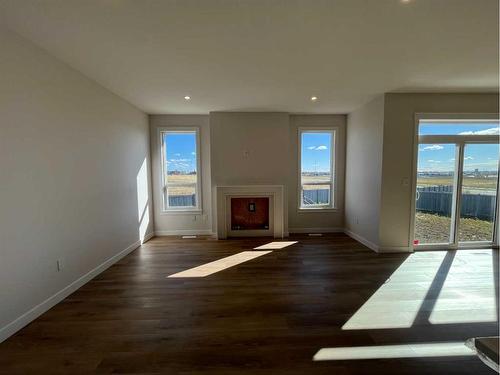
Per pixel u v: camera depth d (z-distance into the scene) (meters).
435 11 1.90
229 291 2.83
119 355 1.84
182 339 2.02
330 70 3.00
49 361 1.79
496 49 2.49
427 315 2.34
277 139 5.12
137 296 2.73
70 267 2.80
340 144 5.34
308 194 5.51
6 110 2.06
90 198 3.19
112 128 3.74
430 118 3.93
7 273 2.05
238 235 5.28
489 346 0.79
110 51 2.49
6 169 2.05
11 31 2.10
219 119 5.03
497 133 4.13
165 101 4.23
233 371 1.69
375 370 1.71
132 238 4.36
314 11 1.90
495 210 4.27
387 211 4.05
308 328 2.16
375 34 2.22
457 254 3.99
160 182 5.32
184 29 2.12
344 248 4.38
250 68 2.93
